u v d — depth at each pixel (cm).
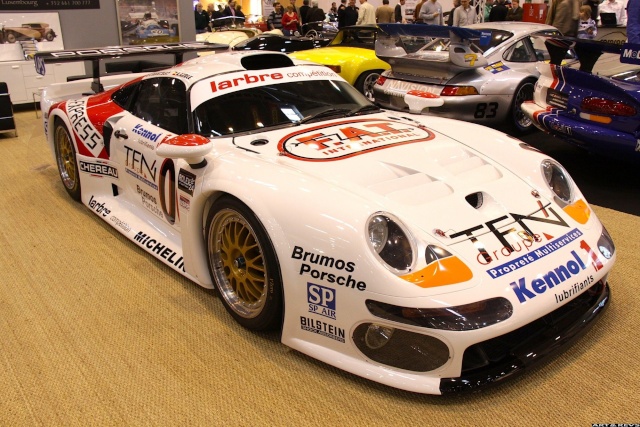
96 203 365
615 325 237
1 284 287
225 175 229
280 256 202
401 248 186
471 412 188
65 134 393
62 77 873
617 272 284
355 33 747
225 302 244
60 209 394
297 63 331
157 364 219
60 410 196
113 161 341
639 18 529
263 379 208
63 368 218
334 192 202
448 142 263
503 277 184
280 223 202
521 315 179
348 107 309
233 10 1612
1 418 192
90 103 376
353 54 681
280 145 252
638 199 396
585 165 480
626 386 199
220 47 444
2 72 819
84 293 276
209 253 247
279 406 194
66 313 258
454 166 240
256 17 1970
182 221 262
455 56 504
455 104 538
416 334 178
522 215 213
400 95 564
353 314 187
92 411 195
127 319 252
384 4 1265
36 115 795
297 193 205
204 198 241
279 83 303
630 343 224
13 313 260
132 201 337
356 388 201
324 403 194
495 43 575
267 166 227
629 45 389
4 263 311
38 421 191
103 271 299
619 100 386
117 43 967
